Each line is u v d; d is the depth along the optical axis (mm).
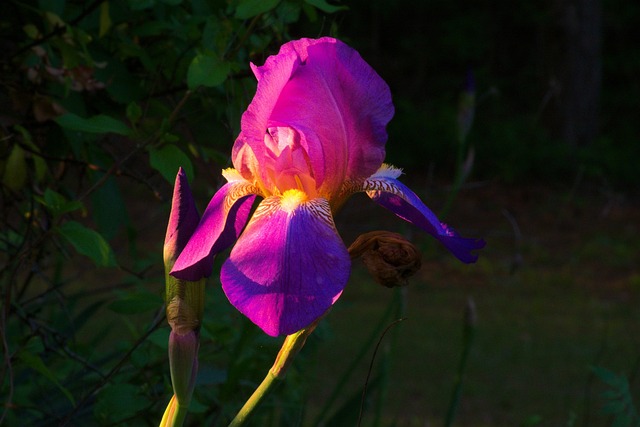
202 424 1197
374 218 3248
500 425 2281
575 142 6988
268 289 731
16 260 1037
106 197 1104
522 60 8430
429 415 2328
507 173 6383
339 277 736
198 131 1294
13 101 1094
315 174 791
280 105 792
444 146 6926
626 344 3119
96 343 1492
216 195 804
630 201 6137
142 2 1077
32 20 1133
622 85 8359
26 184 1155
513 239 4984
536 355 2941
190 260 771
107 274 3334
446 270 4215
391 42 8898
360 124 805
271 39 1110
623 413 1076
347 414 1251
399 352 2896
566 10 6969
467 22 8391
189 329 790
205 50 1016
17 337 1150
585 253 4734
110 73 1110
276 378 788
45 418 1148
